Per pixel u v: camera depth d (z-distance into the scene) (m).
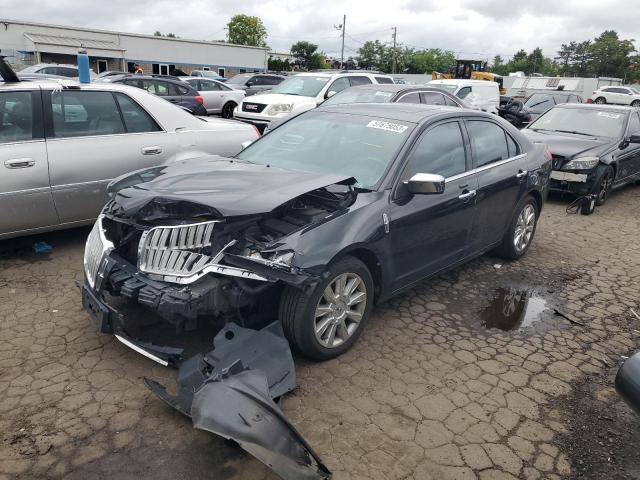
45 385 3.18
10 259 5.02
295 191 3.28
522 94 27.31
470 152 4.68
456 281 5.16
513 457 2.82
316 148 4.38
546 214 7.98
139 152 5.39
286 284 3.26
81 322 3.92
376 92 9.80
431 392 3.33
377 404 3.17
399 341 3.94
